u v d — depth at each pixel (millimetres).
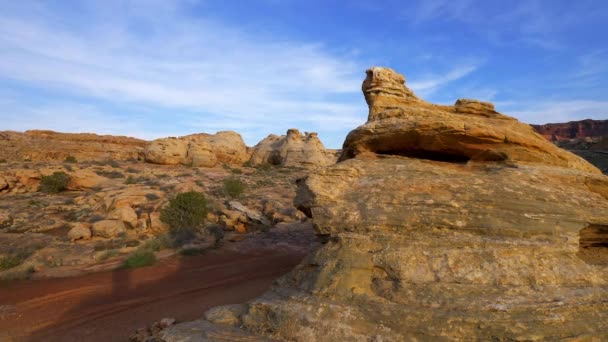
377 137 14164
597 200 11633
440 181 11539
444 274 9266
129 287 17531
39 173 44812
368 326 8500
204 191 42438
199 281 18547
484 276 9125
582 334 7902
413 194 11203
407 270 9477
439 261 9547
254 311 10102
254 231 31719
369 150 14836
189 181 48562
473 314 8219
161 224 28516
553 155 13820
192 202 28812
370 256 10078
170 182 45688
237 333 9352
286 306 9602
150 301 15586
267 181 57844
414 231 10406
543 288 8891
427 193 11172
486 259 9461
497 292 8781
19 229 26969
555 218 10320
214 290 16984
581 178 12625
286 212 37344
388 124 13891
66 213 32000
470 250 9688
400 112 14297
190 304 15062
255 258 23609
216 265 21797
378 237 10461
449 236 10109
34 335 12414
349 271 9836
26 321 13523
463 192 10984
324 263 10414
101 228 26094
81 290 17016
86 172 44156
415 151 14383
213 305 14820
